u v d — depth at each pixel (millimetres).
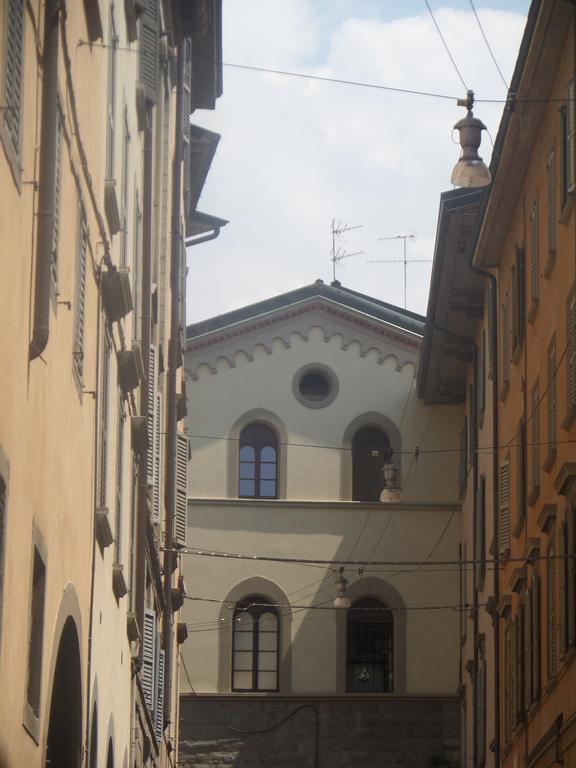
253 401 40625
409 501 40156
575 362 21625
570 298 22062
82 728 13406
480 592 35000
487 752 32906
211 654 39188
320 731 39031
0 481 8648
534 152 26109
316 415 40656
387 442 40688
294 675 39281
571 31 21969
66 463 11812
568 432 22406
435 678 39469
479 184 19969
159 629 26734
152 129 22188
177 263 27156
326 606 39594
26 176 9359
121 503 17547
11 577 9180
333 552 39906
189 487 40000
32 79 9539
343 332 41125
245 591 39562
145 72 20203
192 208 37125
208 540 39750
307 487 40281
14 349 9023
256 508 39969
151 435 23031
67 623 12484
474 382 36312
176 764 36781
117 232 15617
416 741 39094
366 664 39531
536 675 25391
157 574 24719
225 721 38906
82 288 12766
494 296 31703
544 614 24688
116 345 16422
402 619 39656
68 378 11828
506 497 29875
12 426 9039
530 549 25484
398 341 40969
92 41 13195
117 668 17672
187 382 40625
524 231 27562
